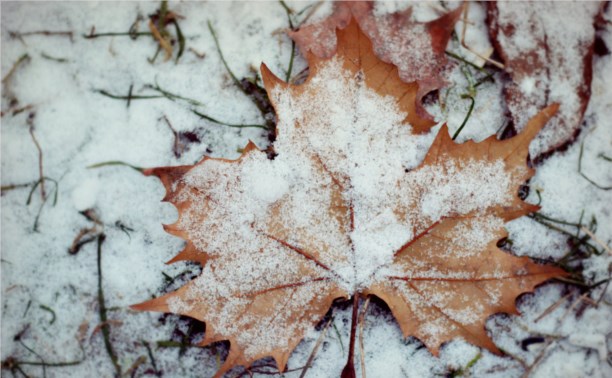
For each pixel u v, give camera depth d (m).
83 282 0.42
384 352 0.41
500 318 0.42
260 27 0.42
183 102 0.42
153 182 0.42
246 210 0.39
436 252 0.39
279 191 0.39
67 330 0.42
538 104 0.42
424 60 0.41
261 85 0.42
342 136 0.39
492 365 0.42
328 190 0.39
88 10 0.42
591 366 0.42
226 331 0.39
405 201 0.39
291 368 0.41
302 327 0.39
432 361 0.41
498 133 0.42
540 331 0.42
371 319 0.41
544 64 0.42
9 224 0.42
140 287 0.42
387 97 0.38
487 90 0.42
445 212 0.39
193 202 0.39
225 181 0.39
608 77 0.42
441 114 0.42
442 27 0.41
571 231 0.42
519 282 0.39
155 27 0.42
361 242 0.39
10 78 0.42
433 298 0.40
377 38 0.41
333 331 0.41
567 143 0.42
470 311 0.40
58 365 0.42
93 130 0.42
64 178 0.42
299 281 0.39
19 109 0.42
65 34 0.42
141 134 0.42
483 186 0.39
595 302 0.42
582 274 0.42
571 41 0.42
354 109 0.38
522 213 0.39
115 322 0.42
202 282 0.39
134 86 0.42
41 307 0.42
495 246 0.39
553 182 0.42
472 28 0.42
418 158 0.41
